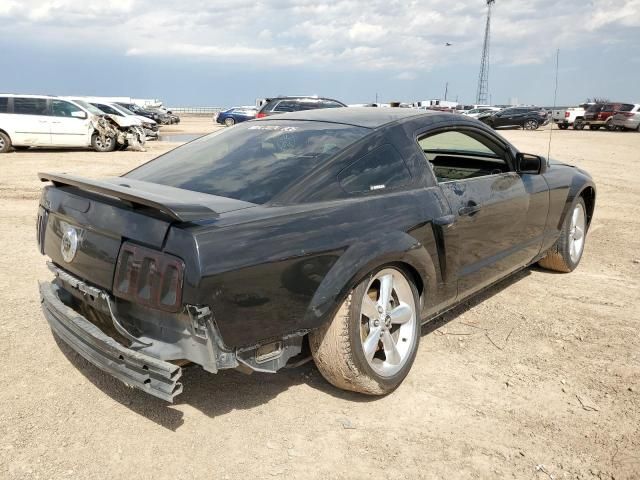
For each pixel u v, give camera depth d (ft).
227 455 8.63
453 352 12.30
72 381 10.50
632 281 17.37
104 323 9.27
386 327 10.21
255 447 8.84
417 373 11.34
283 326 8.61
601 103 115.03
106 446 8.70
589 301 15.55
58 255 9.80
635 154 59.06
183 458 8.52
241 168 10.24
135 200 7.85
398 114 12.07
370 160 10.50
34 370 10.81
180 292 7.68
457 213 11.59
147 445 8.78
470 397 10.48
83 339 8.87
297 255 8.57
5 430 8.94
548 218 15.65
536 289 16.46
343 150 10.25
